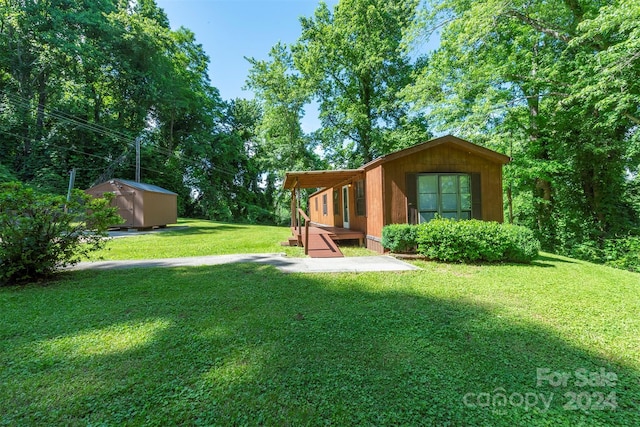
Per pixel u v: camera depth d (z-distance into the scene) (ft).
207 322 10.03
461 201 24.93
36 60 58.75
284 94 72.49
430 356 7.73
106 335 9.09
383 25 61.72
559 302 12.03
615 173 34.65
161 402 5.98
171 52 80.02
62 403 5.96
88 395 6.20
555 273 17.35
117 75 69.05
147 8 81.76
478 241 19.77
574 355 7.82
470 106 38.60
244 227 57.62
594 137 32.86
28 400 6.06
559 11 30.58
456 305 11.64
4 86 59.57
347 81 71.10
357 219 32.73
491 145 36.11
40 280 16.16
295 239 29.60
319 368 7.15
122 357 7.76
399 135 61.46
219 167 94.43
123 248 28.58
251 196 101.30
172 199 55.11
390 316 10.47
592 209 37.60
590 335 9.01
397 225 22.90
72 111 63.00
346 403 5.91
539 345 8.36
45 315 10.87
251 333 9.14
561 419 5.52
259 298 12.62
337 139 72.02
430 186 24.82
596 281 15.66
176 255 25.09
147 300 12.50
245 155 100.37
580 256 34.71
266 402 5.96
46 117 62.69
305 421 5.46
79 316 10.72
